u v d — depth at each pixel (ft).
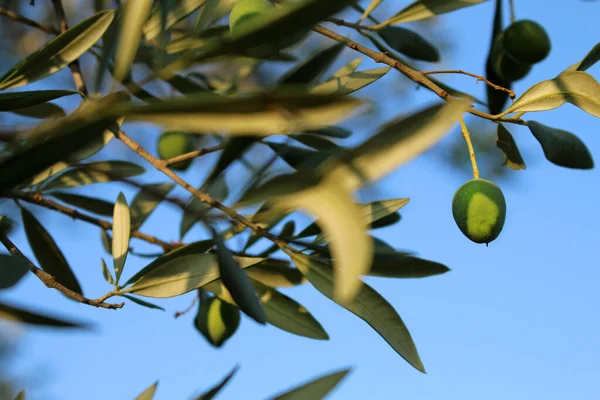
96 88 1.64
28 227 2.01
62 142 1.40
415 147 1.30
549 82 1.71
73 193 2.11
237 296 1.65
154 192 1.75
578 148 1.81
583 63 1.73
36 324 1.61
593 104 1.69
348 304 1.77
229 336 1.97
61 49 1.70
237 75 2.01
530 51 1.87
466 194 1.74
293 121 1.31
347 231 1.24
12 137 1.40
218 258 1.68
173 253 1.76
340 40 1.77
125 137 1.75
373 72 1.77
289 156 1.84
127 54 1.46
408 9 1.96
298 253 1.79
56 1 1.97
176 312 1.98
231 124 1.29
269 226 1.81
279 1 1.75
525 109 1.73
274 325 1.94
